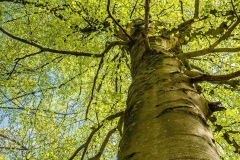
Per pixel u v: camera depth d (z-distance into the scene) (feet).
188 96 8.27
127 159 5.92
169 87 8.56
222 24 17.46
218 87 17.31
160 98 8.02
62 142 19.76
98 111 18.26
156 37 14.23
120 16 17.74
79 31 19.85
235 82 16.43
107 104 17.99
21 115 19.56
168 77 9.27
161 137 6.08
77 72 20.76
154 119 6.98
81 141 20.11
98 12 16.16
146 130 6.62
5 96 19.69
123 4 16.58
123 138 7.12
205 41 19.86
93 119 22.77
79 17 16.66
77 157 20.27
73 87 18.83
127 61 21.43
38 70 19.94
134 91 9.24
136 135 6.60
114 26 17.03
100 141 21.54
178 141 5.81
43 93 18.39
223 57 20.24
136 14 17.93
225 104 17.52
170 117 6.93
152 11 18.11
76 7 16.05
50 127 20.49
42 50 16.03
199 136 6.18
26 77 20.80
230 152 14.20
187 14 23.95
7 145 20.81
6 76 19.22
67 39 18.97
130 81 24.00
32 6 18.06
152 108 7.59
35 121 19.57
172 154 5.39
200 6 21.57
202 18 15.76
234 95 16.88
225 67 17.34
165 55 11.32
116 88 21.98
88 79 22.63
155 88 8.70
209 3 16.52
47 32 21.33
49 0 18.51
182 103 7.64
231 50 12.70
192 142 5.82
